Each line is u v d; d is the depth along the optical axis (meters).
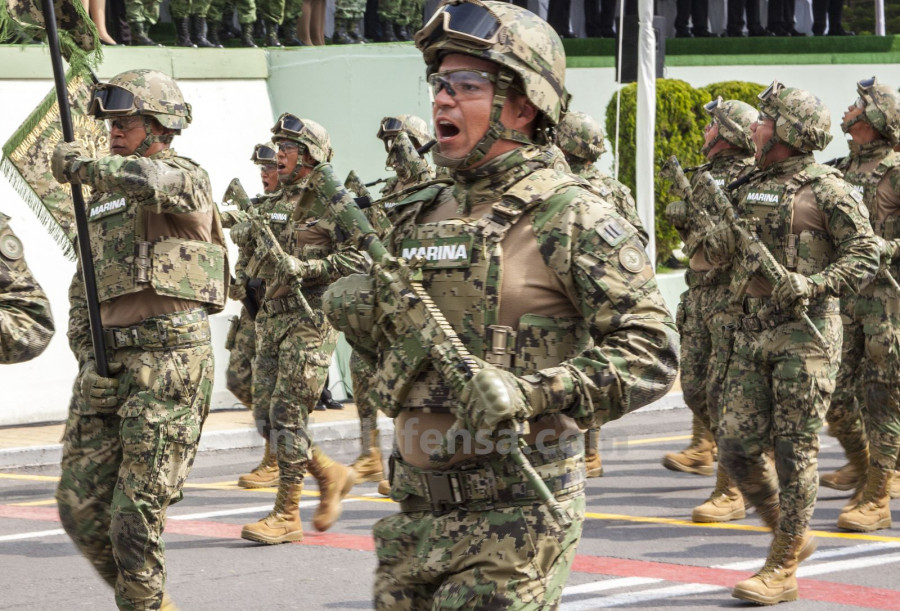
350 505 12.32
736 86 26.67
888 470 11.24
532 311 4.53
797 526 8.64
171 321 7.26
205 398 7.43
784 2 29.09
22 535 10.99
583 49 25.19
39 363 17.41
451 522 4.55
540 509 4.49
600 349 4.35
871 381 11.35
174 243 7.34
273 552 10.29
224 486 13.68
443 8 4.66
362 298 4.70
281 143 11.76
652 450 16.02
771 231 9.01
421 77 19.41
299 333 10.83
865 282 8.76
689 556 10.11
